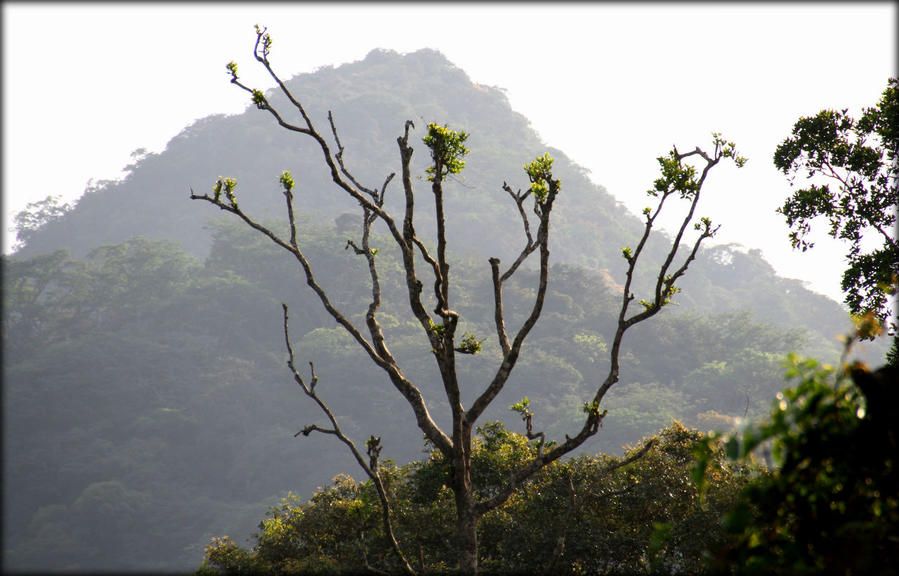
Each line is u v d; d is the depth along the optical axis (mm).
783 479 4457
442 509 13227
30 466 91938
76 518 83188
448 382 10758
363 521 11812
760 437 4273
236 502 93375
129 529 84188
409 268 11203
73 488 92125
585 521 12227
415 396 11117
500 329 11180
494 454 14602
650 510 12688
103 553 80500
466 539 10367
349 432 99250
